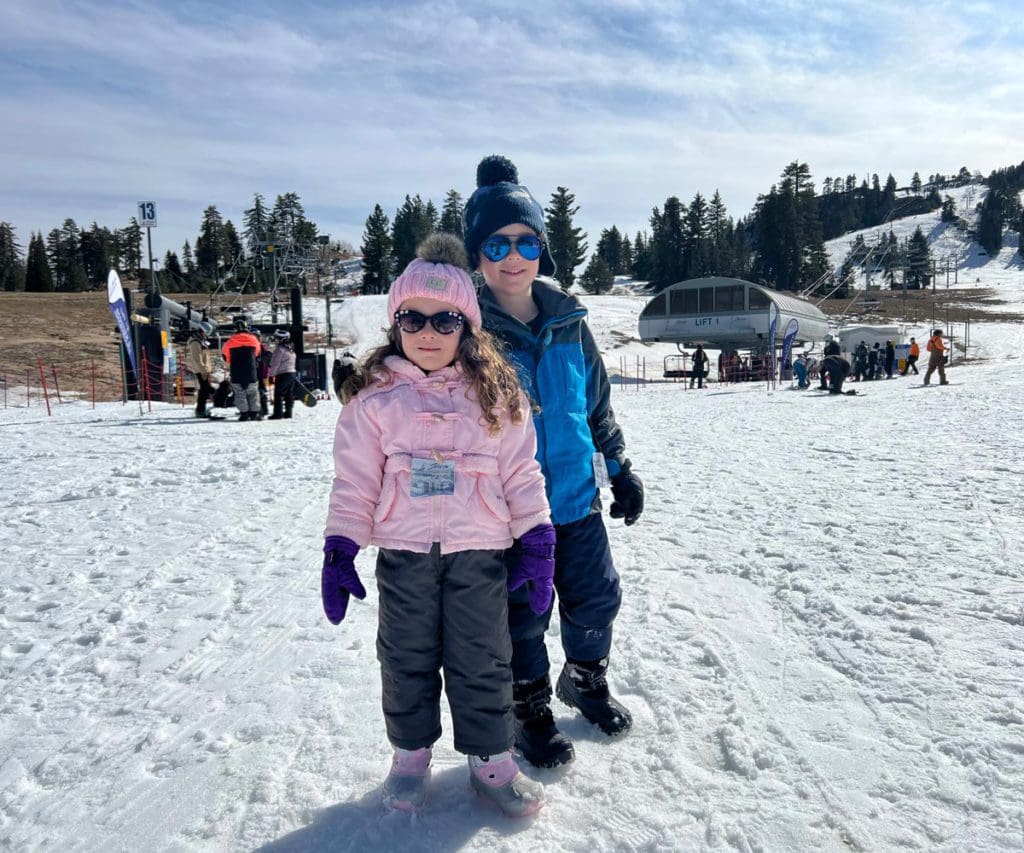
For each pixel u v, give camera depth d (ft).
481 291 8.73
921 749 7.79
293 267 140.87
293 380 50.49
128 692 10.05
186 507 22.08
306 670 10.57
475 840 6.63
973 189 625.41
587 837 6.63
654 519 19.25
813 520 18.12
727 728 8.32
